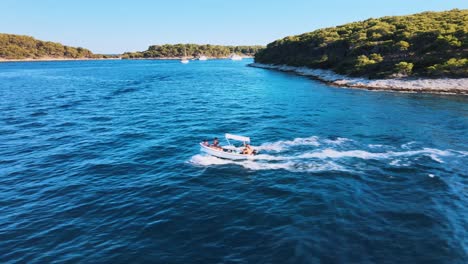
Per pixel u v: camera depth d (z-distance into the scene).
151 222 16.42
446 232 14.79
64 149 28.61
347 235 14.70
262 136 31.28
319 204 17.77
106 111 45.94
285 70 122.69
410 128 33.09
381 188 19.64
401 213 16.58
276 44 156.50
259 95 59.59
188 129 34.78
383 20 111.38
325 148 27.30
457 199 18.00
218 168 23.67
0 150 28.38
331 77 80.81
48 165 24.80
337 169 22.83
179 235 15.20
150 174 22.81
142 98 58.53
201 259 13.34
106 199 19.09
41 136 32.88
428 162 23.72
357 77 72.12
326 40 110.69
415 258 13.02
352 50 86.94
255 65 160.50
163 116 41.94
